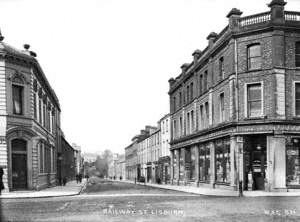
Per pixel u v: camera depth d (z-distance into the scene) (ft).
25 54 98.73
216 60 110.11
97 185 170.30
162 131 192.44
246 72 95.04
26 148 98.73
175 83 160.15
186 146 141.08
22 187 97.55
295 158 90.63
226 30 102.53
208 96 115.44
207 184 116.67
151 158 222.89
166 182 177.68
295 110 91.66
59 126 189.06
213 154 111.86
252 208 55.26
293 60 92.27
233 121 94.84
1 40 94.48
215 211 51.75
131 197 82.17
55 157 161.38
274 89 90.63
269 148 90.89
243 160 94.22
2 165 90.94
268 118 90.84
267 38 92.89
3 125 91.76
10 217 47.01
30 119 99.35
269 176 90.17
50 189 115.85
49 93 142.51
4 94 92.73
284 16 92.17
